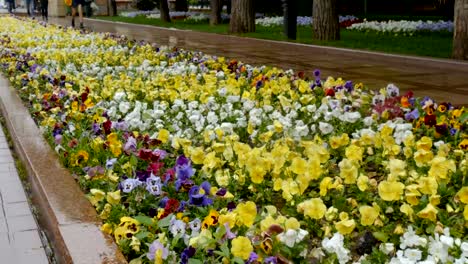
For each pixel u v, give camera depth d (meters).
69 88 6.80
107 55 10.23
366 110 5.80
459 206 3.33
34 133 5.30
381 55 11.48
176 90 6.62
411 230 2.85
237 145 4.00
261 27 21.17
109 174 3.89
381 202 3.42
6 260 3.29
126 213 3.32
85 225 3.21
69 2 22.91
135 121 5.00
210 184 3.66
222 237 2.73
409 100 5.84
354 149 3.98
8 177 4.70
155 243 2.68
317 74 6.89
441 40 15.27
